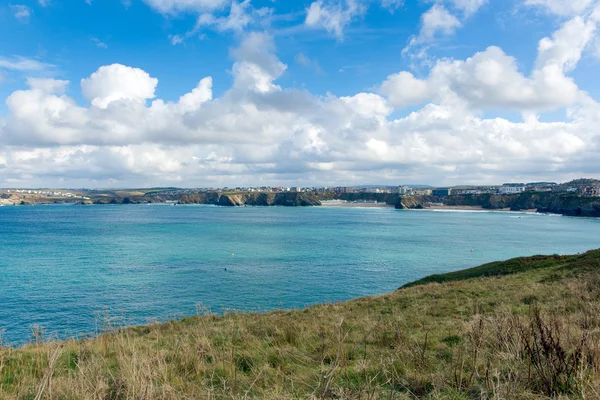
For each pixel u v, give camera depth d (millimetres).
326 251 92688
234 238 118812
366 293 51688
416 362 6953
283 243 107625
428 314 14547
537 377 5609
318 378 6320
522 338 6422
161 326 16016
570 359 5789
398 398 5395
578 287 17266
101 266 70500
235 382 6145
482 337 7539
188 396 5543
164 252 88750
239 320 15594
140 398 5070
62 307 43219
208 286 54750
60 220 194875
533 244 110750
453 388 5695
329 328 11547
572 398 4934
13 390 6188
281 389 5730
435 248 100875
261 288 53750
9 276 61281
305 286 55469
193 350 8531
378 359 7520
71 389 5559
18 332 34000
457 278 41750
